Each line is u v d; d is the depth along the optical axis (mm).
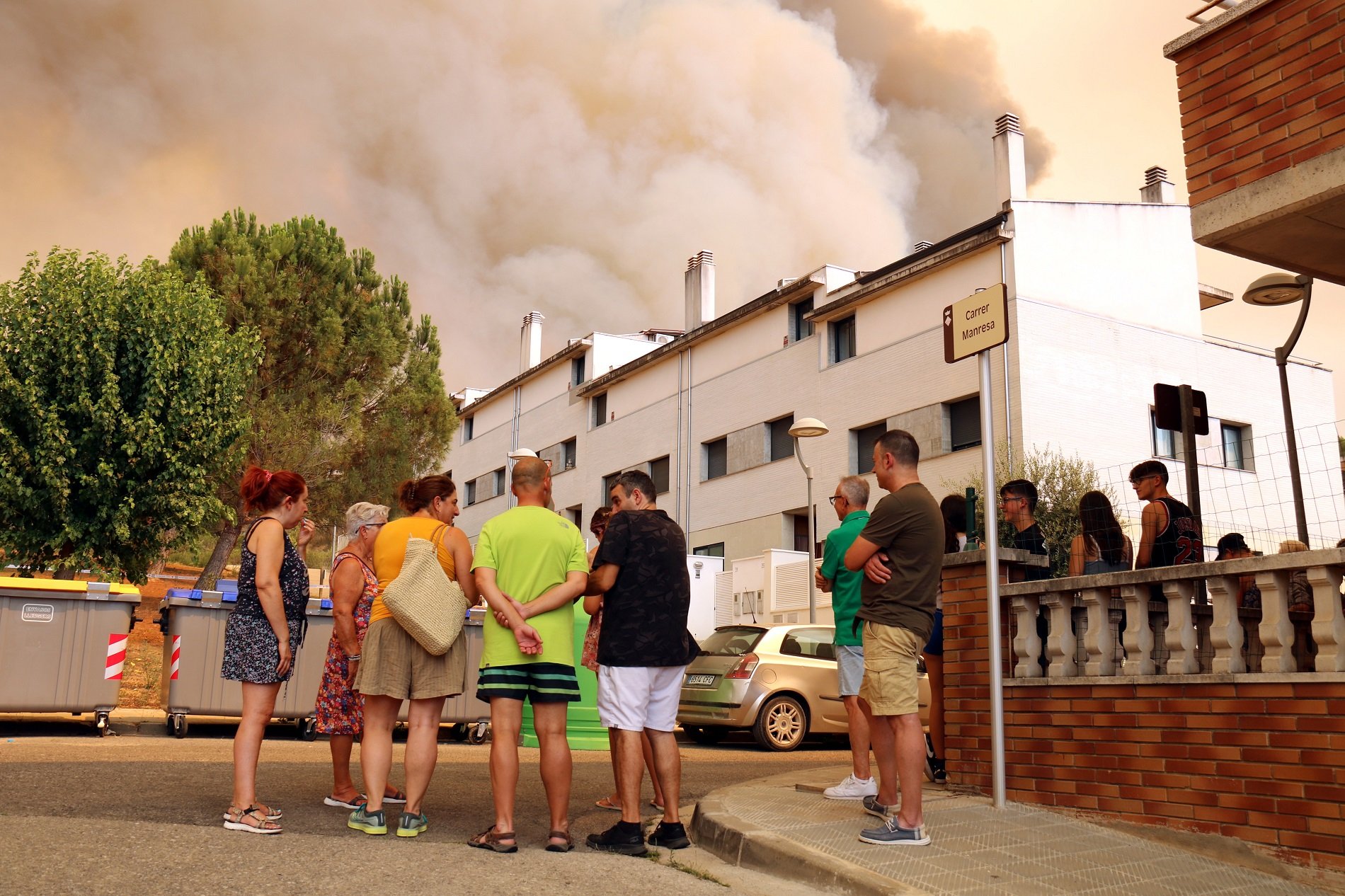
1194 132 6996
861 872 4746
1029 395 22750
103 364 20859
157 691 17375
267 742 10500
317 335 27266
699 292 34938
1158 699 5762
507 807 5141
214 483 23766
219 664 11117
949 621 7207
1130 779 5840
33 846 4418
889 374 25859
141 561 22141
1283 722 5160
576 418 39781
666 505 33812
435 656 5406
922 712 12688
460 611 5453
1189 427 8180
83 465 20984
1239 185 6672
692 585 29094
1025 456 22266
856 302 26859
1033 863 5078
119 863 4227
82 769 7031
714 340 32688
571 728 10930
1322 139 6227
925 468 24469
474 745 11422
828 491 27328
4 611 10453
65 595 10703
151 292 21812
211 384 22453
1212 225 6785
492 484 45688
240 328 23781
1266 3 6582
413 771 5410
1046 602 6527
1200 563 5875
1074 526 20594
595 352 38719
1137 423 24172
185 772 7168
